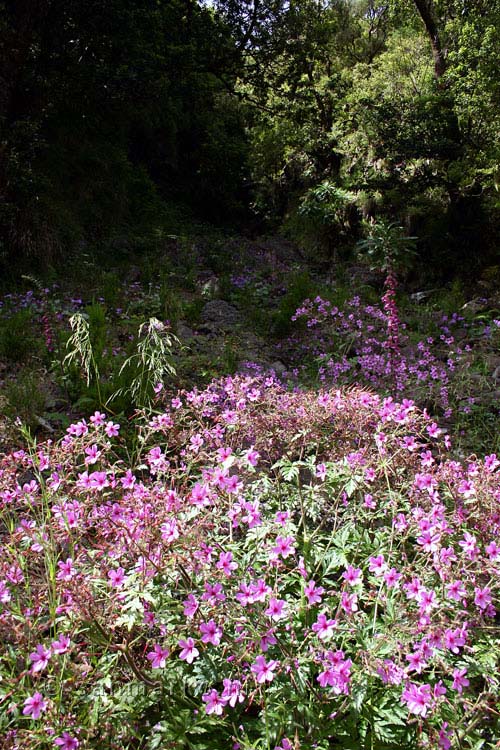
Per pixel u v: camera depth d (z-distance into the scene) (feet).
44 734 4.79
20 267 26.73
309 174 57.41
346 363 17.15
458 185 41.34
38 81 30.17
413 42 53.26
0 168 26.73
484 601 5.53
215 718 5.32
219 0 46.09
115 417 12.26
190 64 42.39
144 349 11.53
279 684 5.47
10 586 5.98
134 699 5.48
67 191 35.40
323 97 56.80
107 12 30.91
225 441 8.80
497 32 40.11
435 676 5.92
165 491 6.76
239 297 26.96
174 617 5.87
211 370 16.08
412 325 24.16
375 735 5.33
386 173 44.98
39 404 12.98
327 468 8.14
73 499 7.13
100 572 5.95
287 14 48.52
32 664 5.30
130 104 38.19
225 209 61.11
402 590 6.02
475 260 39.91
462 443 12.46
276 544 6.02
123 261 32.68
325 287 28.96
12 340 16.66
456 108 42.27
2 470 7.09
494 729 5.49
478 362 18.11
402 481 7.96
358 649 5.66
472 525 7.17
